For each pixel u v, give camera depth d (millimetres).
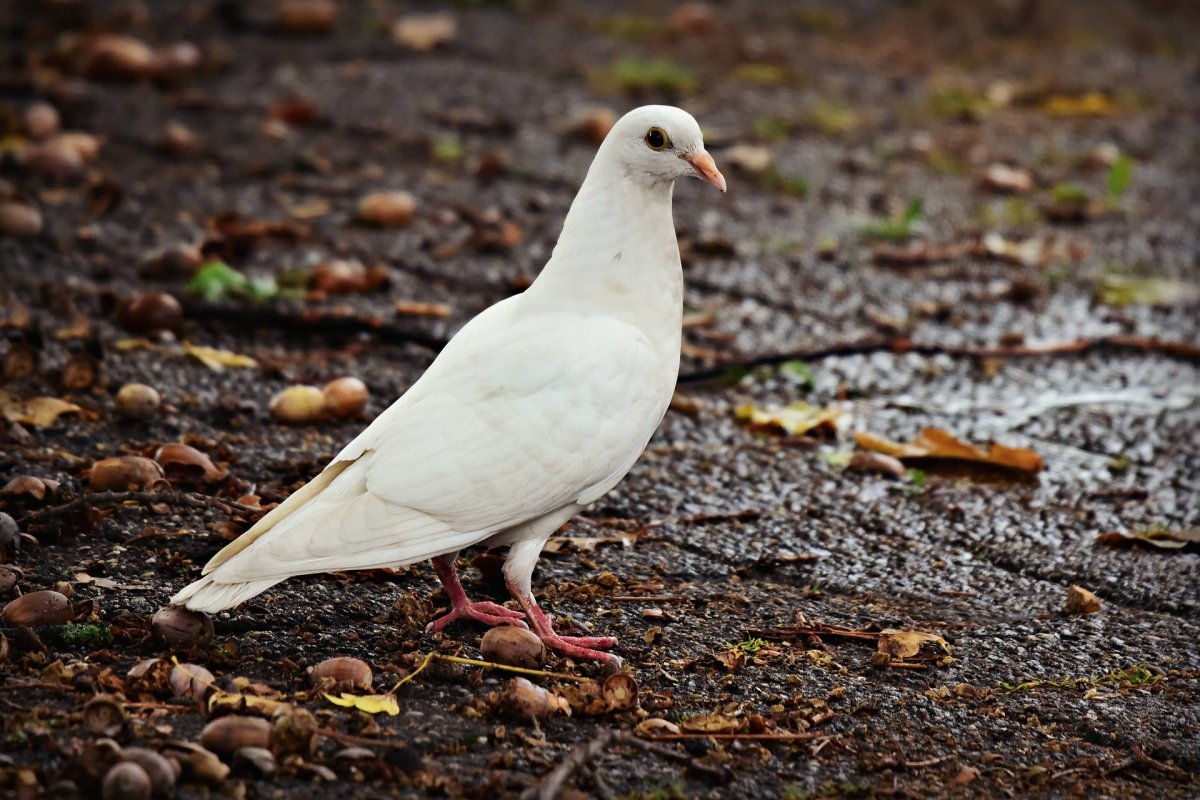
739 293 13914
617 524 9445
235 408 10531
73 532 8391
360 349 12016
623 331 7621
